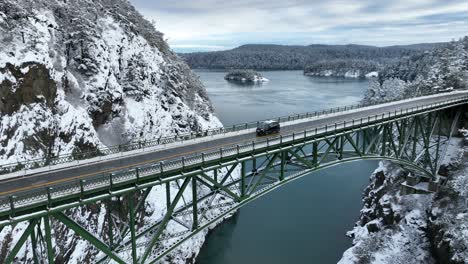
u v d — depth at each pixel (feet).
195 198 82.94
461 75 277.85
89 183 67.41
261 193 96.68
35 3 185.37
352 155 125.29
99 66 188.75
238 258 156.56
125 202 133.59
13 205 58.18
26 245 98.58
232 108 460.14
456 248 124.77
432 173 165.48
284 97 565.53
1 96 119.96
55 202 63.16
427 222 152.46
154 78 243.40
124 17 258.78
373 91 466.29
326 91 649.20
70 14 202.08
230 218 192.34
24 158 120.26
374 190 198.29
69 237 111.24
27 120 126.52
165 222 77.97
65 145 139.95
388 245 148.05
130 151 101.24
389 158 135.44
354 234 171.63
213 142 112.37
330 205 204.95
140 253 120.67
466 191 147.54
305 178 247.29
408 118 145.07
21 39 142.00
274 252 159.22
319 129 112.88
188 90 286.05
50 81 142.61
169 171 77.20
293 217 191.52
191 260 154.92
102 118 178.50
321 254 156.97
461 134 190.90
